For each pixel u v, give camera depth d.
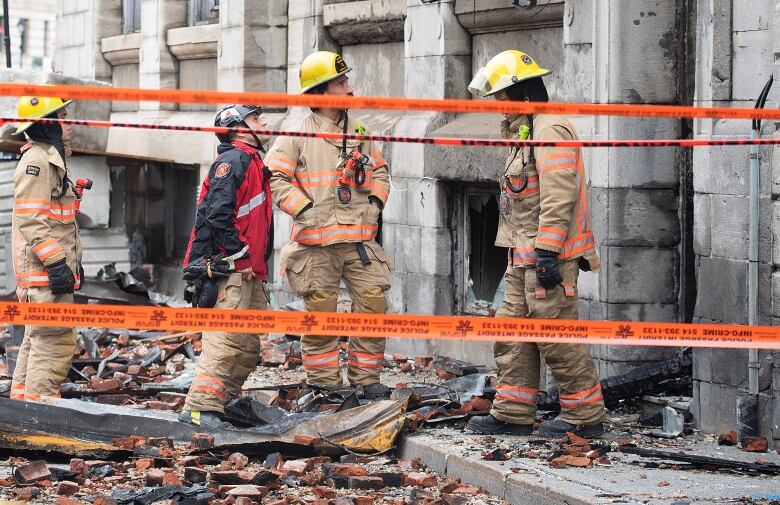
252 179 13.09
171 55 26.48
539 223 11.95
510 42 16.81
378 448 12.47
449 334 11.34
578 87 14.98
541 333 11.41
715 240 12.57
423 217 17.83
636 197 14.20
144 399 15.05
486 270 17.25
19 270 13.62
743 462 11.09
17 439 12.03
